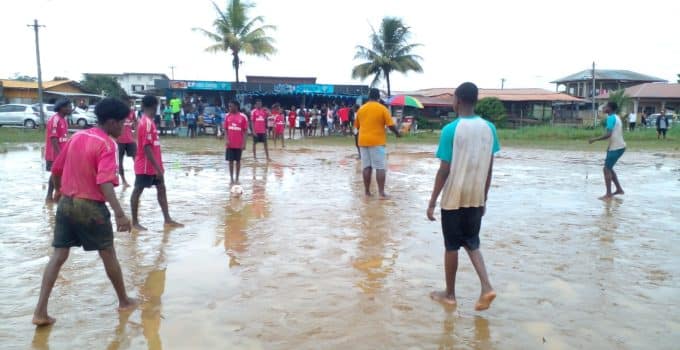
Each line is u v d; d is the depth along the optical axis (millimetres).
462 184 4387
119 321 4273
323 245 6453
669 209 8953
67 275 5344
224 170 14180
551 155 21062
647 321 4305
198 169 14391
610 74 64312
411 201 9477
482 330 4133
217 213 8320
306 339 3959
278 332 4070
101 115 4309
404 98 32406
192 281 5184
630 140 31500
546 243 6621
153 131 7180
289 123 30422
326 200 9539
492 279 5270
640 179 13258
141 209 8633
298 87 34719
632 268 5648
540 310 4523
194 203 9180
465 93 4473
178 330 4109
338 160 17344
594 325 4230
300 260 5859
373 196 9992
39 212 8391
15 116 34344
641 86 55469
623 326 4211
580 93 66062
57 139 9000
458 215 4484
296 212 8414
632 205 9336
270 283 5133
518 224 7695
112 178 4246
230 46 37188
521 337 4020
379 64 41906
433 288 5031
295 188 10984
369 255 6059
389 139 30703
